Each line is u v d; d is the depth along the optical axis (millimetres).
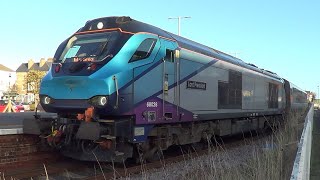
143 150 10664
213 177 7812
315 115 46719
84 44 10359
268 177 7168
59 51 10734
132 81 9797
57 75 10055
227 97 15805
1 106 38219
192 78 12750
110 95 9227
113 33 10102
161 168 10375
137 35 10234
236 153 12984
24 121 10406
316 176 10922
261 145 14266
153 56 10609
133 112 9773
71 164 10531
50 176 9078
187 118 12375
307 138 8570
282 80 27094
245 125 18797
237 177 7570
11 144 10062
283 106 26922
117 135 9438
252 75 19469
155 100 10633
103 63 9547
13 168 9703
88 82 9359
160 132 11234
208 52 14273
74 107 9578
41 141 10836
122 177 9289
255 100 19906
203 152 13828
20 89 100000
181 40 12555
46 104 10172
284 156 9672
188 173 9578
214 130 15242
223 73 15453
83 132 9188
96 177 8977
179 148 14438
